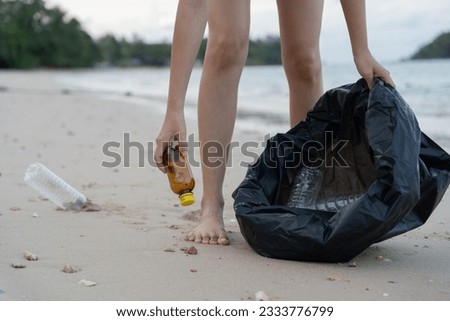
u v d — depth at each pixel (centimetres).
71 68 6856
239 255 254
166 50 7438
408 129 240
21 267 239
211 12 272
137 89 1991
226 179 437
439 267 242
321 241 235
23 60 6294
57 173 469
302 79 301
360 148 266
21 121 897
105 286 219
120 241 276
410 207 233
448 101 888
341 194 270
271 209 252
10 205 351
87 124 852
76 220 318
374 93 248
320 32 300
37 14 6606
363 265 243
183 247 265
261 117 865
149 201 372
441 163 253
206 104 278
